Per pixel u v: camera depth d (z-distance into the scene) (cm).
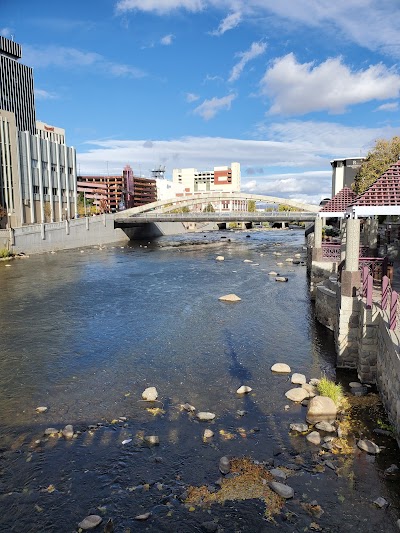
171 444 1055
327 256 2631
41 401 1323
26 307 2645
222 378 1478
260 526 775
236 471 934
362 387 1334
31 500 865
